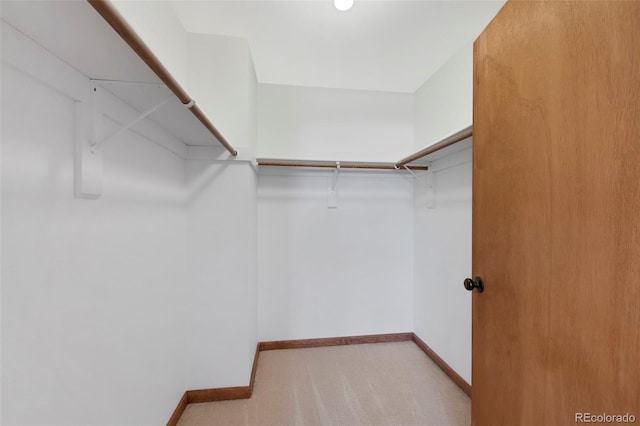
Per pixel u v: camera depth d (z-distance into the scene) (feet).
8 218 1.81
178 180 4.82
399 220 7.80
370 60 6.06
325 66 6.34
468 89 5.39
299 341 7.37
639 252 1.53
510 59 2.56
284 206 7.33
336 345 7.51
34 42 1.96
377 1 4.34
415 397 5.30
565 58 1.99
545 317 2.16
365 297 7.68
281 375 6.02
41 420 2.04
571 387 1.94
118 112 2.95
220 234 5.24
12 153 1.84
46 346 2.09
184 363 5.05
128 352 3.20
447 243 6.17
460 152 5.65
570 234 1.95
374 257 7.73
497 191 2.74
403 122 7.63
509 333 2.56
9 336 1.81
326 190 7.48
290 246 7.36
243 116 5.28
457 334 5.78
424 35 5.19
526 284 2.36
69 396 2.31
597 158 1.76
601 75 1.73
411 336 7.79
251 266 5.77
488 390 2.86
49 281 2.12
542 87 2.20
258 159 6.73
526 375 2.35
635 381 1.55
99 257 2.70
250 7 4.47
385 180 7.77
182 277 4.97
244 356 5.29
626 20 1.59
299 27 4.99
